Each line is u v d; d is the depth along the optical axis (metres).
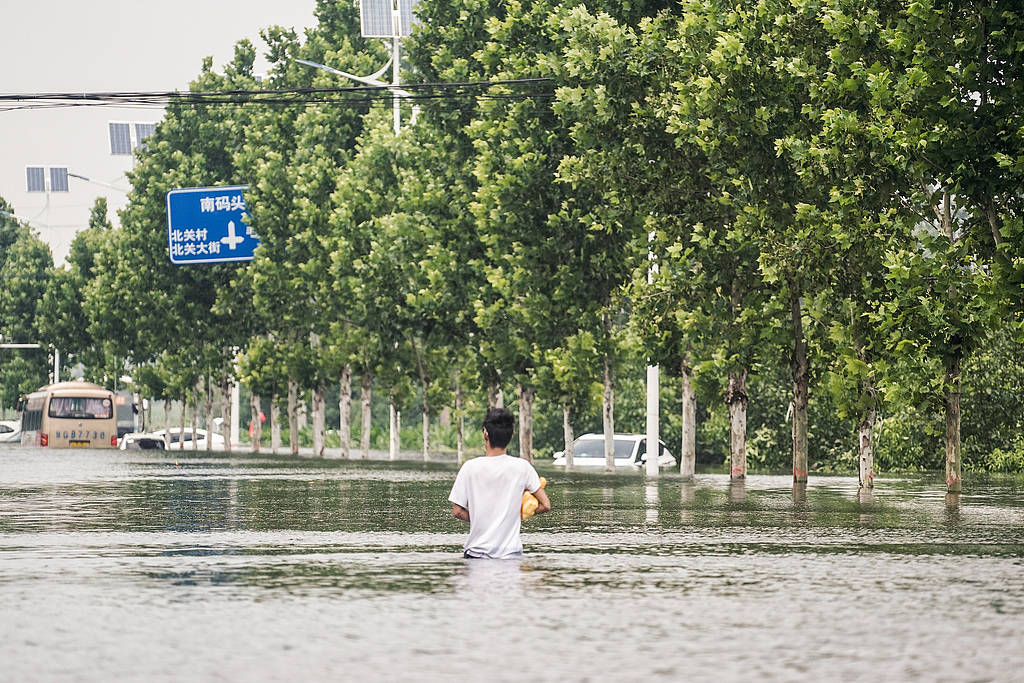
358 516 40.50
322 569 25.75
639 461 93.25
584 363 83.31
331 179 119.94
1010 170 47.50
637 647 17.20
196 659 16.41
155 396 162.00
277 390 133.38
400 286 98.69
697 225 64.38
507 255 83.06
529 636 18.02
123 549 30.09
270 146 132.00
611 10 75.19
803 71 57.31
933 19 49.09
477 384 95.69
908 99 49.56
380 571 25.31
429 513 41.88
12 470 80.12
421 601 21.27
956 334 52.03
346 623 19.09
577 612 20.12
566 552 29.16
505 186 82.31
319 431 125.56
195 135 142.62
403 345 110.06
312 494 53.09
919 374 53.50
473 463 26.98
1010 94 48.25
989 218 49.88
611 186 68.06
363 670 15.68
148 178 144.00
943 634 18.31
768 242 60.25
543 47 83.06
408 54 96.62
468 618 19.53
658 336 69.69
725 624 19.08
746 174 61.06
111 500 49.00
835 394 59.56
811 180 56.84
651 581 23.88
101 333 158.50
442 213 94.12
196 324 143.50
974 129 48.69
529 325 85.38
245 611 20.25
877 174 54.59
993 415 79.44
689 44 62.53
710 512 42.47
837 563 26.92
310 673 15.52
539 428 131.00
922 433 82.56
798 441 64.38
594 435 96.75
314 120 122.50
